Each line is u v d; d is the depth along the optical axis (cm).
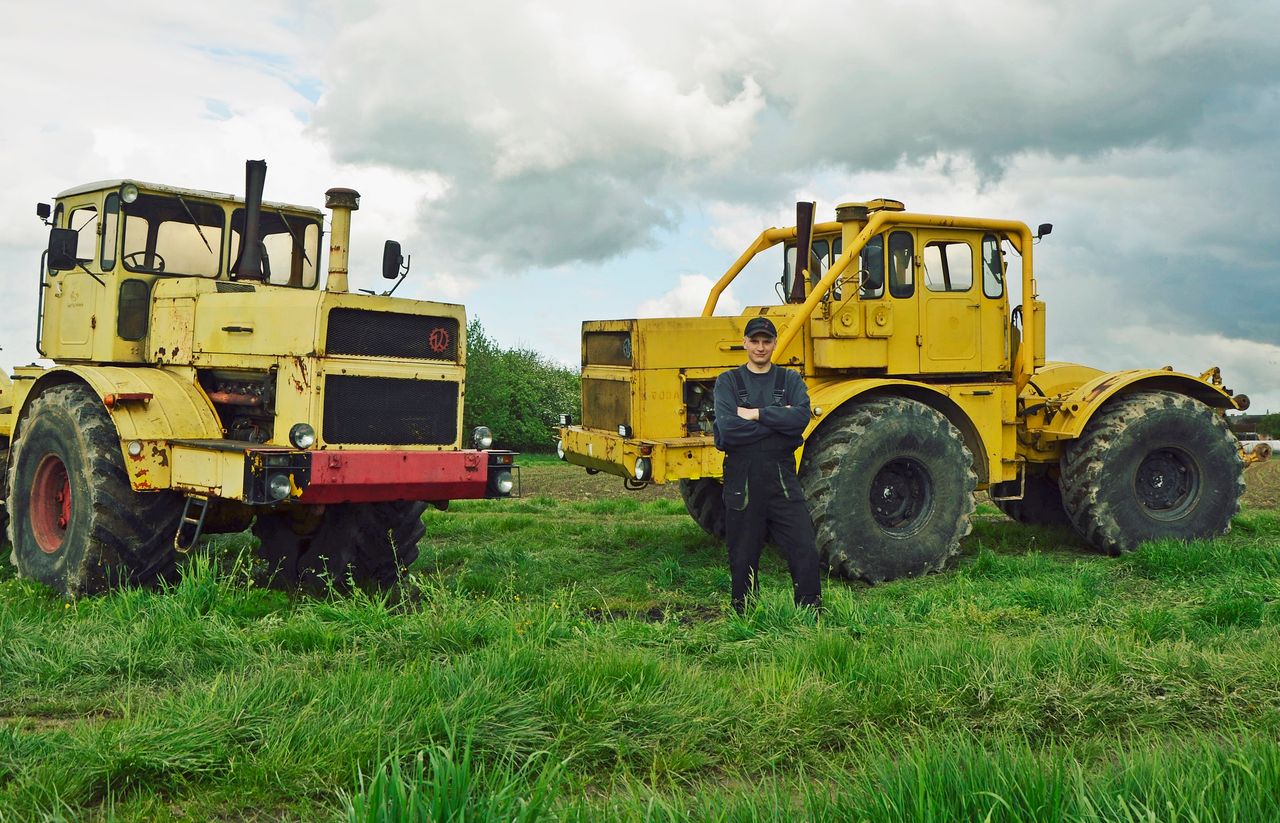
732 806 256
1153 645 427
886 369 757
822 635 427
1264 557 658
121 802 282
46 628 462
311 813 276
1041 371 902
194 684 380
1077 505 819
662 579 670
